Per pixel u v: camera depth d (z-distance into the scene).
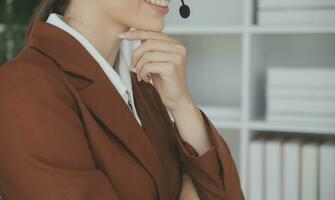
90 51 0.90
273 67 2.49
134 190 0.86
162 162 1.02
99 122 0.85
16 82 0.75
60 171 0.75
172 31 2.29
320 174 2.18
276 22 2.20
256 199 2.25
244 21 2.20
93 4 0.92
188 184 1.08
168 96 1.04
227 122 2.27
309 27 2.12
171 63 1.01
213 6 2.52
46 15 0.96
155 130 1.04
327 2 2.13
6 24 2.47
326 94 2.17
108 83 0.87
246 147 2.25
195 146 1.06
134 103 1.04
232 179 1.05
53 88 0.78
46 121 0.75
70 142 0.77
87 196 0.76
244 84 2.21
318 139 2.36
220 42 2.56
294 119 2.22
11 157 0.74
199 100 2.61
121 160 0.86
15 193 0.75
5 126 0.74
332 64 2.42
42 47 0.83
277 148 2.21
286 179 2.21
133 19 0.94
